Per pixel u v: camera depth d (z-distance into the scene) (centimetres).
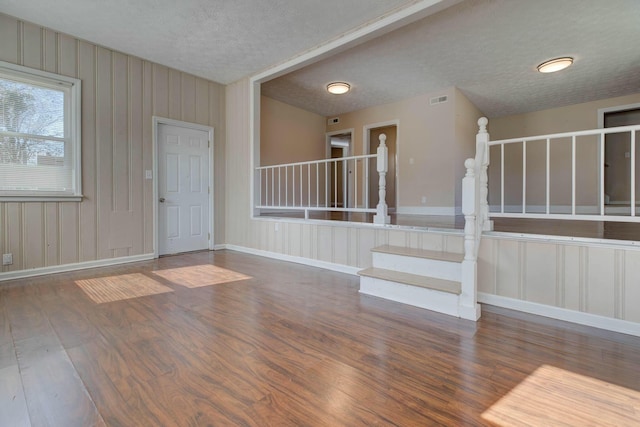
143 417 125
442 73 512
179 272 362
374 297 275
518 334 202
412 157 646
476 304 229
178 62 430
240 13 316
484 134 267
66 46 356
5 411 128
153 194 432
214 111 507
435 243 294
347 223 361
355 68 492
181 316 230
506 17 350
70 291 289
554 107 710
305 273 360
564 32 383
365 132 725
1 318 225
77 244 368
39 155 342
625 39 401
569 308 223
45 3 298
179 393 140
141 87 420
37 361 167
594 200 673
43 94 345
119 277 339
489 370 160
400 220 451
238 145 503
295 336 198
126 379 151
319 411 129
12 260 327
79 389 143
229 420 123
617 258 206
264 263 412
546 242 231
